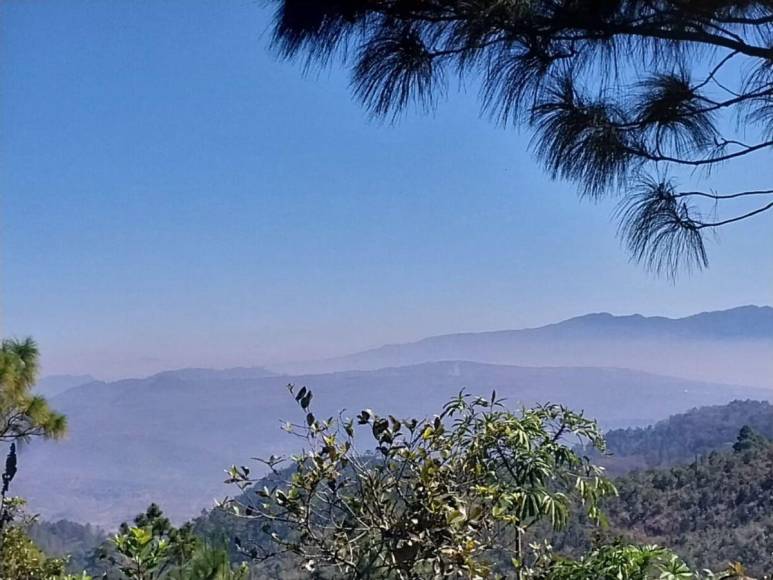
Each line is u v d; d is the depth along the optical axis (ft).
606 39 6.69
